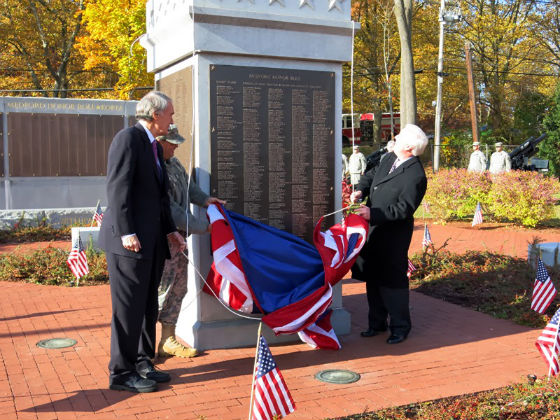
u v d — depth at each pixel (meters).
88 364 4.91
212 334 5.27
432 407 3.94
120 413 3.92
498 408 3.92
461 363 4.94
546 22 38.50
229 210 5.14
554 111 31.67
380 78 39.06
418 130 5.37
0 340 5.59
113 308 4.29
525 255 10.68
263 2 5.15
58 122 13.51
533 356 5.12
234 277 4.84
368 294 5.79
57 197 13.60
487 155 31.88
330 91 5.54
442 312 6.67
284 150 5.39
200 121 5.07
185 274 5.04
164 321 5.06
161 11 5.59
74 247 7.83
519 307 6.63
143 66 25.42
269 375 3.47
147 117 4.32
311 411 3.94
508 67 41.22
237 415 3.90
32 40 34.59
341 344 5.52
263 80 5.26
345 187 11.94
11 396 4.21
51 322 6.23
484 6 41.56
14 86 35.34
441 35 29.72
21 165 13.28
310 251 5.14
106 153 13.91
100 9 25.25
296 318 4.86
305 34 5.33
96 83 36.31
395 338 5.52
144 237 4.22
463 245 12.14
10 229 12.87
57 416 3.87
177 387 4.39
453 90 41.72
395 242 5.46
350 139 40.75
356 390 4.32
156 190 4.32
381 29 37.34
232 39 5.05
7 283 8.29
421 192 5.32
